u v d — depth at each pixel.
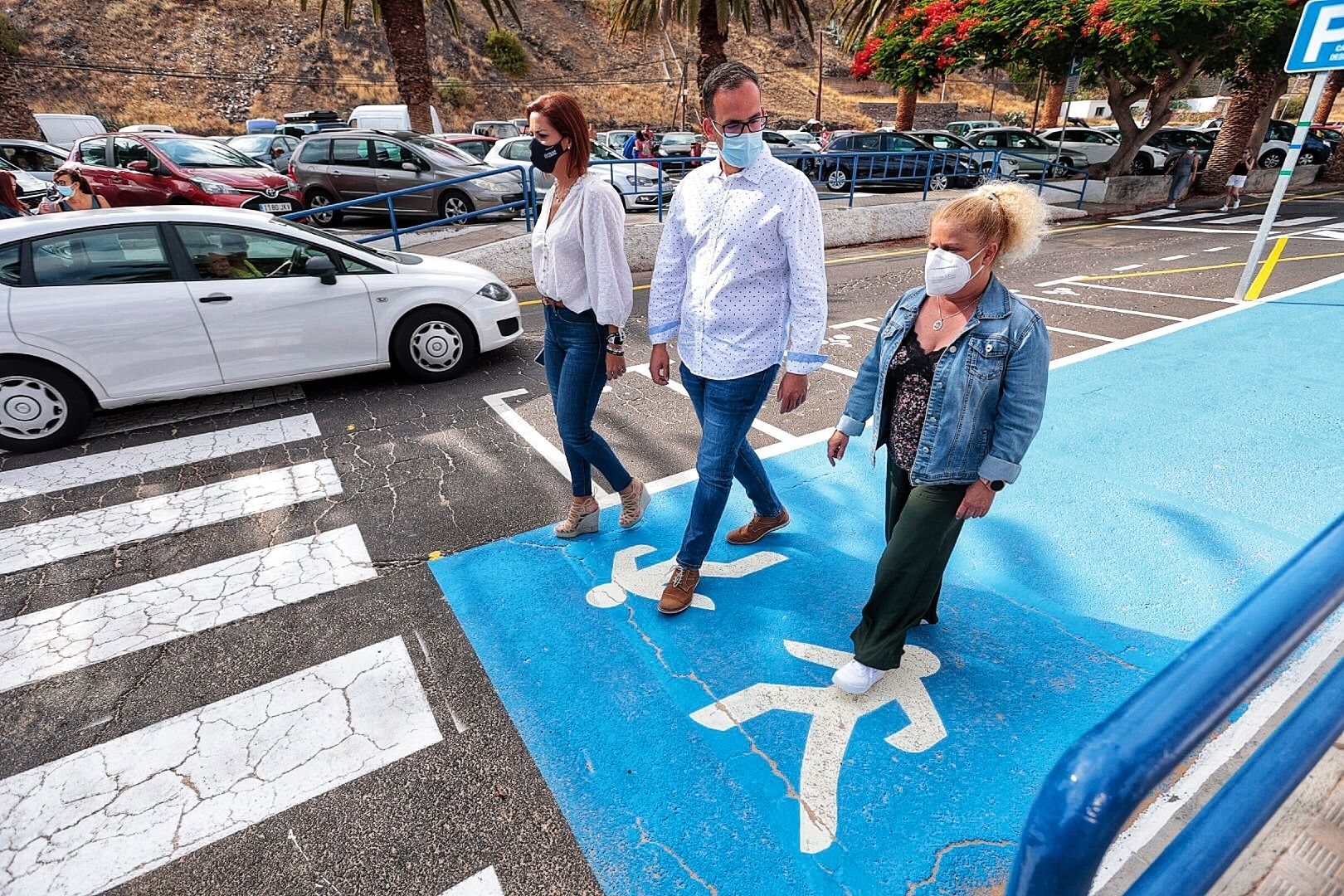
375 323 5.22
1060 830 0.73
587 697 2.47
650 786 2.13
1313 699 1.09
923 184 16.48
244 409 5.10
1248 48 12.40
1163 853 0.96
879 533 3.44
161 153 10.37
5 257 4.25
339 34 46.84
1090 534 3.35
